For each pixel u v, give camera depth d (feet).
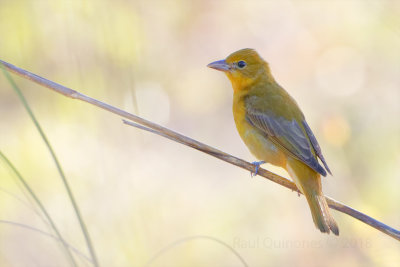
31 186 41.01
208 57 55.62
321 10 54.65
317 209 29.66
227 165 49.42
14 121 46.11
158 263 35.12
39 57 46.24
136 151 43.96
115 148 43.42
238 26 56.59
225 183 47.29
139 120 27.17
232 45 56.13
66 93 26.35
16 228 39.29
